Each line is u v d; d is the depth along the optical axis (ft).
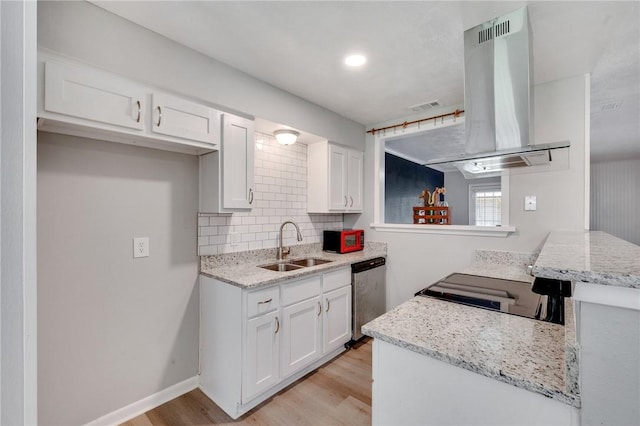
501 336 3.39
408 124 10.03
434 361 3.10
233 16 5.09
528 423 2.57
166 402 6.50
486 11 4.84
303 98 8.50
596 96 8.36
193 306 7.05
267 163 8.88
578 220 7.00
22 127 1.40
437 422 3.08
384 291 10.39
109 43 5.03
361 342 9.41
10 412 1.36
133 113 5.15
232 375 6.22
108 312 5.70
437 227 9.23
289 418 5.99
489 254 8.27
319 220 10.64
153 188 6.34
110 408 5.73
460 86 7.74
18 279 1.38
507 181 7.94
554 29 5.23
